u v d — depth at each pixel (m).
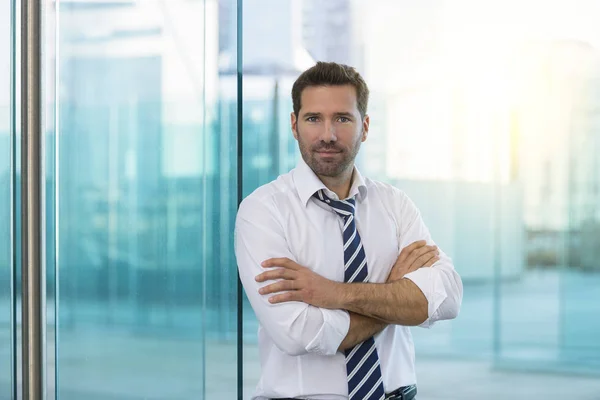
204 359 1.71
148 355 1.77
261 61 2.14
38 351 1.49
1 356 2.14
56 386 1.83
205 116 1.70
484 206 2.31
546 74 2.28
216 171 1.70
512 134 2.29
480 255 2.32
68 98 1.80
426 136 2.29
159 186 1.74
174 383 1.75
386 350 1.63
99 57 1.78
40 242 1.49
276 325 1.52
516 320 2.33
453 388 2.34
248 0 2.15
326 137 1.56
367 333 1.55
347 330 1.53
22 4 1.47
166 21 1.72
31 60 1.47
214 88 1.69
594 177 2.29
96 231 1.80
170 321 1.75
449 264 1.63
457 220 2.31
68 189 1.82
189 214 1.72
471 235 2.32
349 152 1.59
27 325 1.48
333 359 1.58
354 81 1.58
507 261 2.33
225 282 1.71
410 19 2.27
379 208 1.70
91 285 1.82
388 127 2.30
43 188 1.49
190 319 1.73
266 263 1.55
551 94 2.29
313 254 1.61
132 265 1.78
